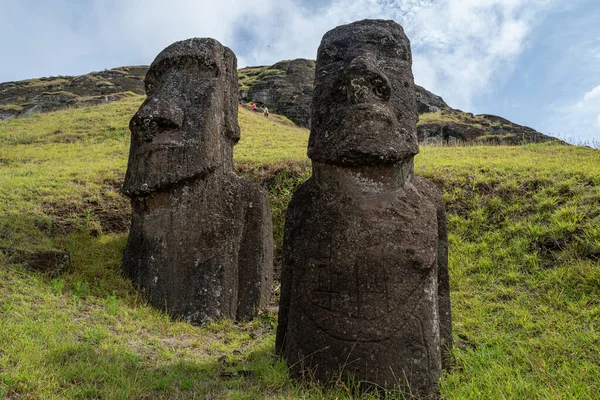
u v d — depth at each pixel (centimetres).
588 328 489
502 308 554
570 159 942
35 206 791
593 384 385
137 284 621
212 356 474
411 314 385
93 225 788
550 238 650
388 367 374
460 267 650
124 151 1344
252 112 2692
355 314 385
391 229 402
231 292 614
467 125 2212
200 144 623
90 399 352
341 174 423
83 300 566
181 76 663
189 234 613
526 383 386
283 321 444
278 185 908
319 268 405
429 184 470
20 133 1705
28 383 353
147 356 452
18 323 457
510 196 767
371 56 449
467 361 437
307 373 388
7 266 579
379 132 414
